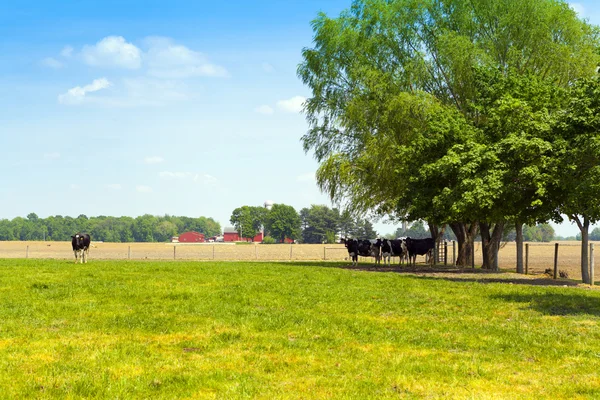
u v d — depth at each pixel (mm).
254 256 67688
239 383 9164
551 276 37656
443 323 14922
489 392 9031
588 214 26188
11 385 8953
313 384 9266
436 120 34312
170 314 15398
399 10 41156
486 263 40625
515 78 32250
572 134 25938
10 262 35125
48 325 13695
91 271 27656
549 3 37969
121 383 9055
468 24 39406
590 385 9461
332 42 42188
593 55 36281
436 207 31844
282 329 13625
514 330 14062
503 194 28250
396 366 10445
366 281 25469
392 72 40969
